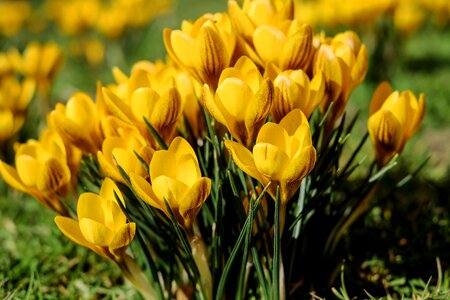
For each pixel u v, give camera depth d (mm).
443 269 540
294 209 466
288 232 449
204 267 455
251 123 414
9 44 1440
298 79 421
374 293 524
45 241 597
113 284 552
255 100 406
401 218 581
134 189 434
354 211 487
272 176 402
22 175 454
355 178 641
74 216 474
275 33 440
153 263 461
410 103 457
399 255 549
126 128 453
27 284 553
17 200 671
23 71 781
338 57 446
